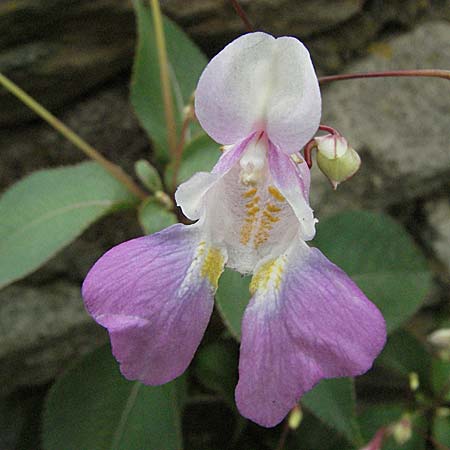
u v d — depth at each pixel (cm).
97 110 9
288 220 5
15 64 8
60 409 8
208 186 5
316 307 5
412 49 9
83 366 8
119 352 5
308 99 5
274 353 5
